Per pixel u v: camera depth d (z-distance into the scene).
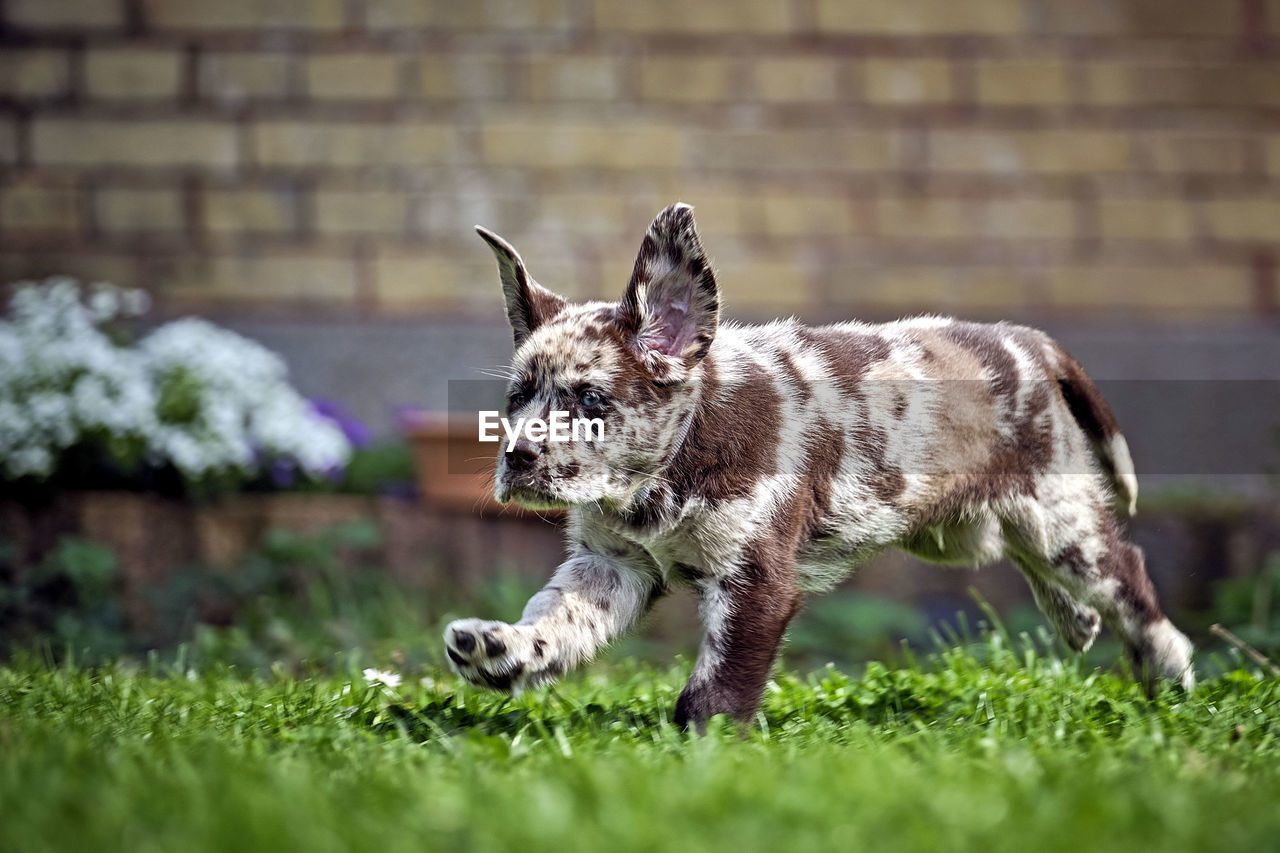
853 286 11.56
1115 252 11.71
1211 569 9.95
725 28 11.43
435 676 6.82
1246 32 11.76
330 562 9.20
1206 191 11.77
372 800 3.56
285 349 11.09
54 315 9.55
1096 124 11.69
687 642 9.23
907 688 5.80
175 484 9.69
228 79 11.11
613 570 5.41
